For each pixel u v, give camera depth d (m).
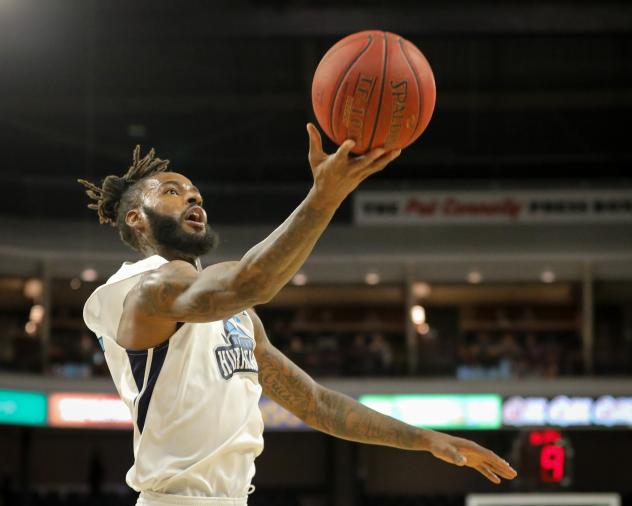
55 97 31.91
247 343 4.48
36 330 28.20
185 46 31.88
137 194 4.58
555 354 29.00
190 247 4.45
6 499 28.50
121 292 4.22
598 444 31.33
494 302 33.75
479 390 27.28
